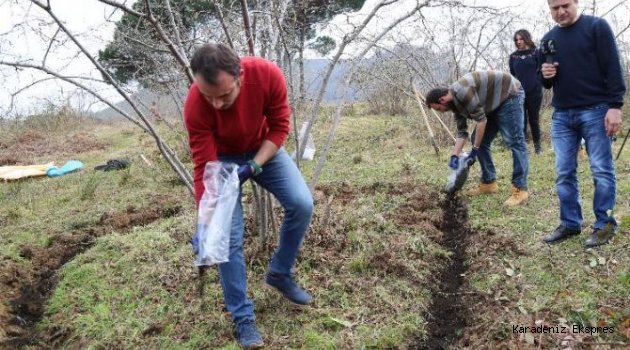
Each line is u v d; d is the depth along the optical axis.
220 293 3.79
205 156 2.96
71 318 3.79
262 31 4.19
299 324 3.51
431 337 3.43
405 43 6.39
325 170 7.02
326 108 11.54
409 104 10.80
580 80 3.76
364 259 4.08
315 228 4.45
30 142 12.04
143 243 4.59
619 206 4.64
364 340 3.33
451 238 4.77
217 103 2.70
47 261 4.84
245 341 3.19
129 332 3.54
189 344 3.38
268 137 3.09
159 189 6.87
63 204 6.68
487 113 5.09
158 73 4.76
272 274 3.38
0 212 6.44
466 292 3.79
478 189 5.53
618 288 3.48
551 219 4.64
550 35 3.87
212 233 2.88
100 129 13.55
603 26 3.63
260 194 4.00
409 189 5.82
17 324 3.87
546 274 3.78
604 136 3.78
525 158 5.04
